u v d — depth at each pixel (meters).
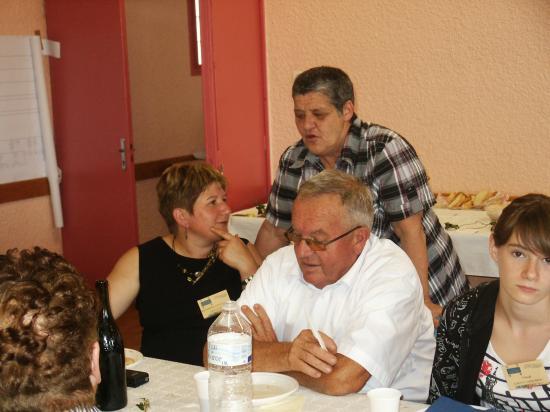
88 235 5.46
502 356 1.80
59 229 5.57
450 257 2.77
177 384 1.95
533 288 1.65
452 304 1.91
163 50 6.02
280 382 1.86
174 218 2.60
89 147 5.30
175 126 6.23
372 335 1.90
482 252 3.38
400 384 2.10
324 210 1.96
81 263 5.54
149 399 1.84
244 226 4.06
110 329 1.78
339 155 2.68
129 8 5.64
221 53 4.48
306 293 2.15
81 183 5.40
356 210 1.99
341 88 2.57
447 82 4.41
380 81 4.59
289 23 4.77
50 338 1.03
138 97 5.82
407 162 2.57
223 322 2.00
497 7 4.20
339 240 1.98
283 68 4.84
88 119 5.26
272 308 2.20
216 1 4.41
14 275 1.09
